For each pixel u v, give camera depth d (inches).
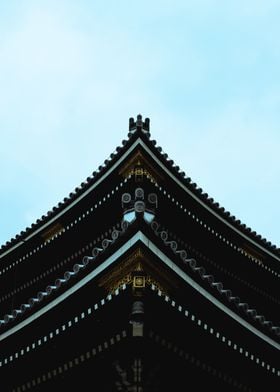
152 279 563.5
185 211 887.7
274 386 687.7
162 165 828.6
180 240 917.2
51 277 967.6
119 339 569.6
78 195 872.3
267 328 652.1
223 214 927.7
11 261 983.6
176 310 580.1
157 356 576.1
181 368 604.7
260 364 653.3
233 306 621.0
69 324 598.9
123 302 566.3
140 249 552.1
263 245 988.6
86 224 891.4
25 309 629.9
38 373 642.8
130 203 658.8
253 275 1012.5
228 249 962.7
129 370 561.3
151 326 565.9
